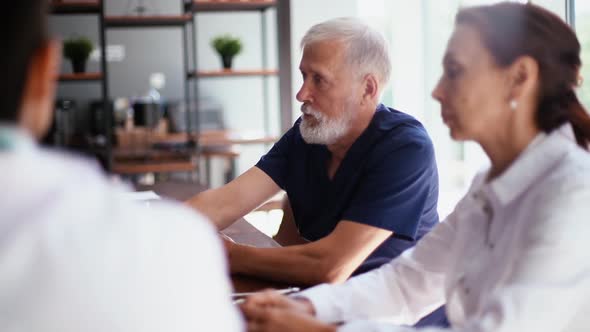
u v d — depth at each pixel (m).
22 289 0.59
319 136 2.02
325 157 2.11
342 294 1.45
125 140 6.44
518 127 1.18
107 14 7.58
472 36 1.17
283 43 5.90
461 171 6.07
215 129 7.16
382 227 1.88
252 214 6.06
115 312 0.61
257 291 1.72
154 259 0.63
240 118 7.77
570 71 1.18
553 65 1.16
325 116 2.00
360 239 1.86
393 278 1.50
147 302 0.62
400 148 1.94
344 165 2.02
